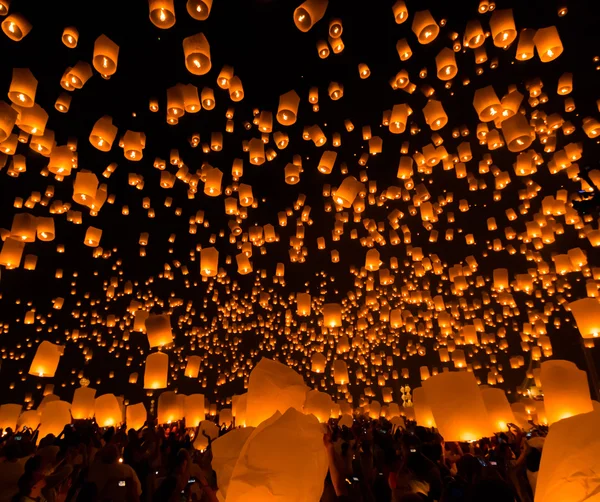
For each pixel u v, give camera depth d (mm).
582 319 4703
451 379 3426
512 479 3723
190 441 6430
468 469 3555
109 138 4648
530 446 3693
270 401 2781
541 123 7781
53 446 4504
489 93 4629
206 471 4117
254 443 1925
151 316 5391
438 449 3924
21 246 4914
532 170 6453
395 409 11852
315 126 6410
